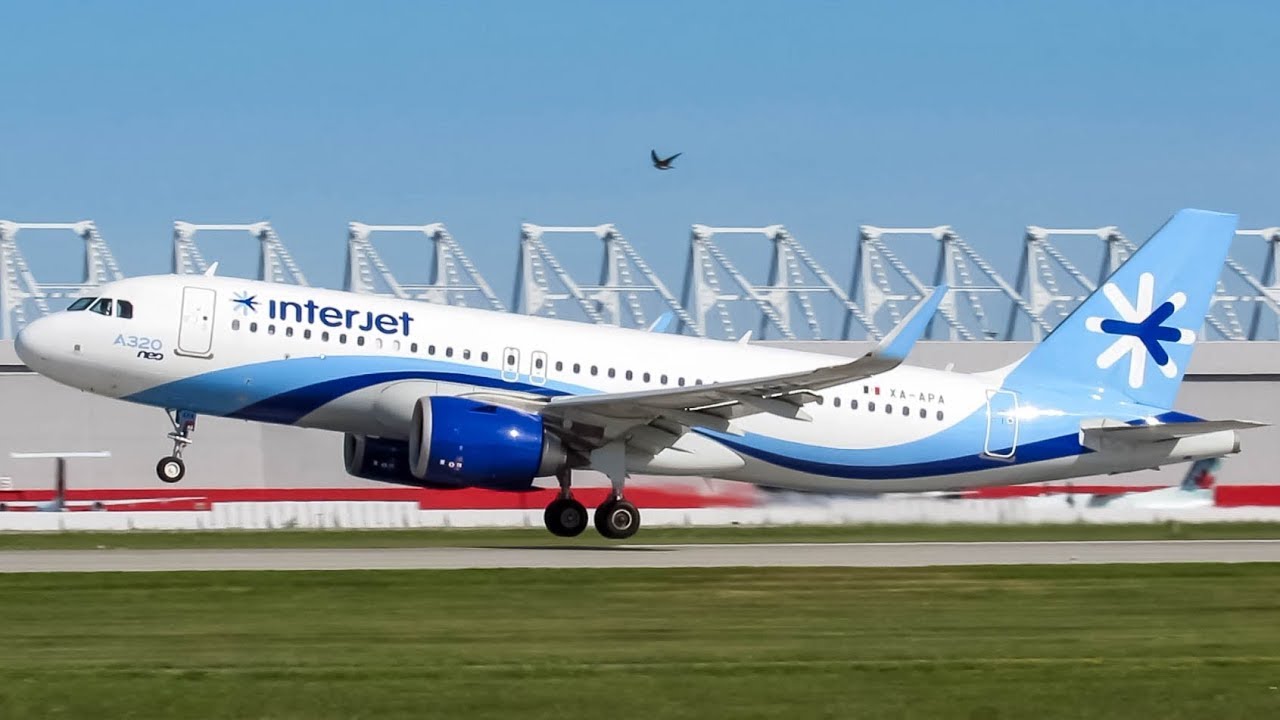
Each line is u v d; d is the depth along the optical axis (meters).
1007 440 111.06
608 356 105.12
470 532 129.62
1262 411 187.88
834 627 63.47
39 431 170.38
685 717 43.75
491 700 45.75
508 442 96.38
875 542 118.69
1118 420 112.56
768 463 107.38
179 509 152.75
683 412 99.44
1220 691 48.75
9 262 184.62
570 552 99.88
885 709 45.22
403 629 61.47
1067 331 113.69
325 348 100.00
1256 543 119.31
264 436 174.62
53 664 51.94
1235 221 115.62
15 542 111.25
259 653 54.81
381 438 105.00
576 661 52.97
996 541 122.56
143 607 67.69
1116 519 148.12
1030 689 48.62
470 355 102.19
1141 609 71.56
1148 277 114.50
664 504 150.62
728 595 74.00
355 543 112.75
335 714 43.69
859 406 108.38
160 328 98.12
